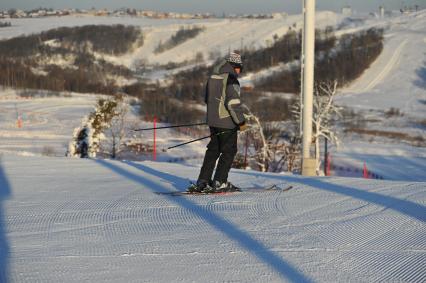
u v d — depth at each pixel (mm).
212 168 6691
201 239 4445
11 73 101500
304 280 3439
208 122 6605
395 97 83062
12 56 135125
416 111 70500
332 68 98812
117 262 3818
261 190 6867
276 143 28453
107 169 9484
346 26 152125
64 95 90312
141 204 5992
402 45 112062
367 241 4375
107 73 123188
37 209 5773
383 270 3639
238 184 7559
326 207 5746
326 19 169625
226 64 6547
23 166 9828
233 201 6102
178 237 4520
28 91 92750
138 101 65250
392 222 5031
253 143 29641
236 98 6422
